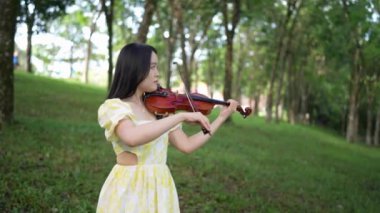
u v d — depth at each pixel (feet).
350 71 97.25
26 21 38.93
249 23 81.76
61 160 25.93
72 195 20.30
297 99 126.41
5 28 31.78
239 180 28.32
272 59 108.68
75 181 22.21
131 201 9.28
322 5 73.10
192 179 26.25
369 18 56.44
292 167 37.47
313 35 91.61
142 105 9.77
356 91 89.92
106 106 9.16
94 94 75.51
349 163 49.93
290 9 83.61
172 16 70.08
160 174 9.54
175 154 32.71
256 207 22.47
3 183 20.03
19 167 23.43
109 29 68.59
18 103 50.90
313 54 108.27
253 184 27.81
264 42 99.81
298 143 62.44
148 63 9.33
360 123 135.44
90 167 25.49
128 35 114.11
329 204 25.73
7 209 17.57
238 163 33.78
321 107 142.82
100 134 36.29
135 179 9.35
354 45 76.84
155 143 9.50
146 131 8.57
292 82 117.50
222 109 10.59
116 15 95.20
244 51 127.54
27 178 21.52
